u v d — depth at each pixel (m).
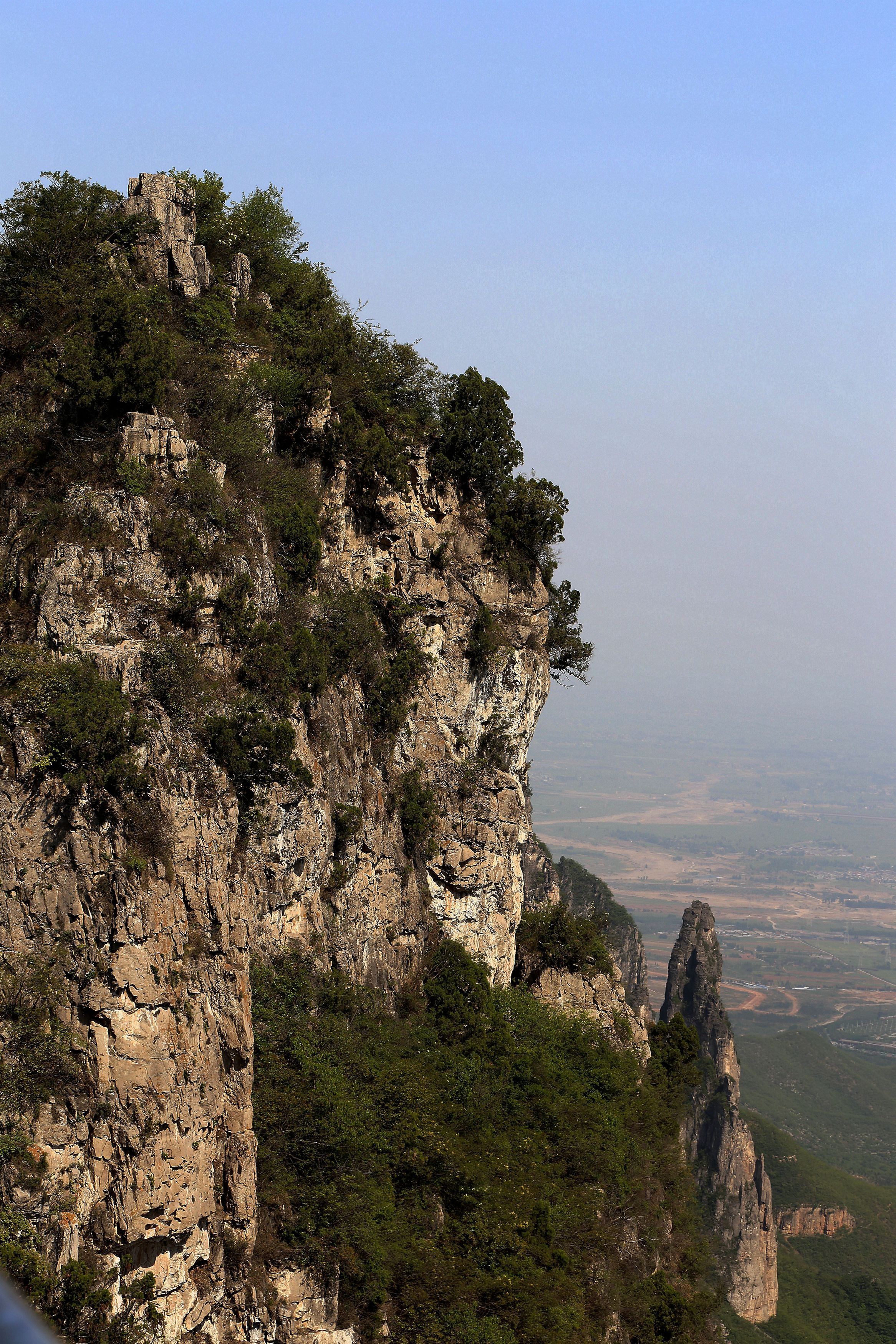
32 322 40.62
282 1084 38.28
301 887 43.59
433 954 54.56
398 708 54.09
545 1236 44.34
